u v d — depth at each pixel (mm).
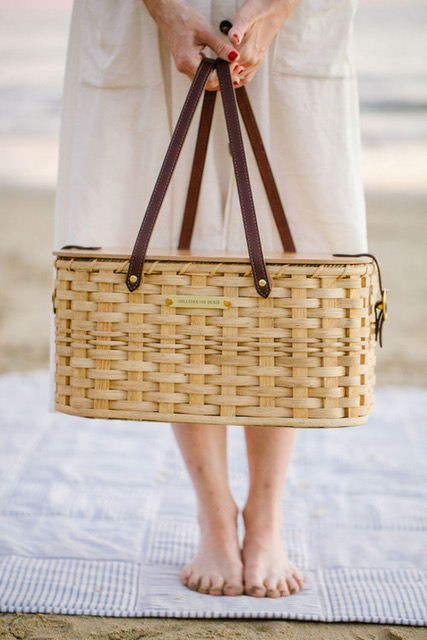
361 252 1814
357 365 1487
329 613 1609
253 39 1616
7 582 1720
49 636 1495
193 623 1570
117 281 1484
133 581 1765
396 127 12898
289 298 1456
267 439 1740
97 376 1498
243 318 1459
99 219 1792
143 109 1775
